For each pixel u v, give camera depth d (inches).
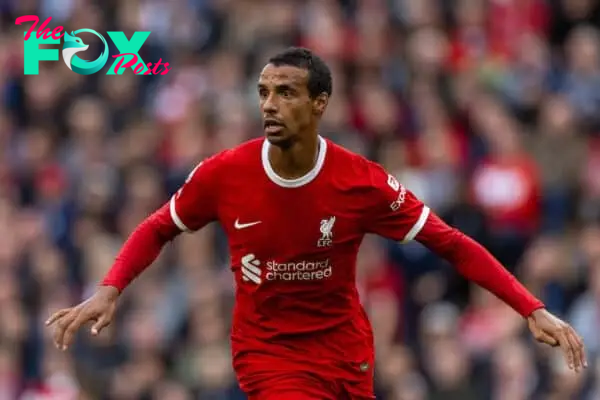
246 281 1042.7
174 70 2310.5
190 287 1856.5
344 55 2252.7
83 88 2310.5
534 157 2105.1
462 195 2033.7
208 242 1935.3
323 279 1038.4
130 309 1854.1
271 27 2322.8
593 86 2262.6
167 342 1811.0
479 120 2140.7
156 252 1055.0
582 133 2183.8
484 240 2010.3
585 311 1791.3
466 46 2329.0
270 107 1009.5
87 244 2016.5
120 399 1766.7
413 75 2247.8
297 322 1044.5
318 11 2314.2
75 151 2193.7
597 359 1716.3
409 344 1835.6
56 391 1809.8
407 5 2352.4
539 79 2281.0
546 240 1935.3
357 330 1061.1
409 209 1046.4
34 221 2096.5
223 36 2372.0
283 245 1029.2
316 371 1043.3
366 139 2134.6
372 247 1920.5
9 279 1955.0
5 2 2556.6
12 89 2335.1
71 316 1015.6
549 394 1683.1
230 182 1032.2
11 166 2235.5
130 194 2073.1
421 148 2091.5
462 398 1701.5
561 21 2432.3
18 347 1870.1
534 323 1033.5
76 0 2368.4
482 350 1765.5
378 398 1710.1
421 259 1930.4
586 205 2038.6
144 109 2269.9
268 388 1038.4
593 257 1819.6
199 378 1761.8
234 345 1058.7
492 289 1045.8
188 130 2139.5
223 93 2233.0
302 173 1024.2
